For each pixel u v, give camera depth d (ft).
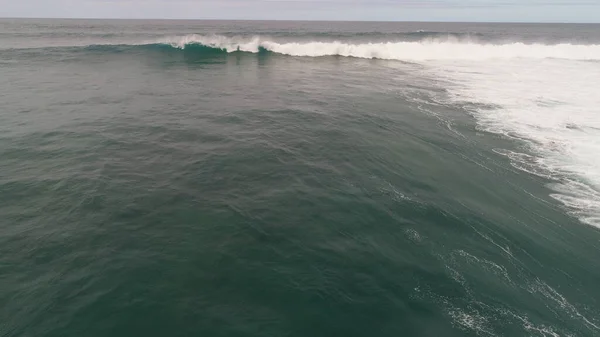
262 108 44.01
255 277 16.65
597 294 17.08
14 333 13.25
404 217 22.34
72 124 36.24
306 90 54.34
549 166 30.40
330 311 14.90
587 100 48.73
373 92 53.67
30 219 20.29
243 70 69.72
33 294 15.06
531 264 18.85
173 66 71.61
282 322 14.25
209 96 49.08
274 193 24.38
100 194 23.11
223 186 24.99
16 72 60.90
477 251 19.57
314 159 30.09
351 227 21.01
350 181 26.66
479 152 32.96
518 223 22.54
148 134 34.12
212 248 18.53
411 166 29.78
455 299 15.99
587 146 33.99
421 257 18.74
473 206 24.20
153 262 17.29
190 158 29.22
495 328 14.55
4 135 32.60
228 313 14.57
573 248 20.42
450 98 50.26
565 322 15.21
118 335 13.39
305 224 21.06
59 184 24.16
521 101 48.49
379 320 14.60
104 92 49.39
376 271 17.47
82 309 14.39
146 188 24.18
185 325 13.91
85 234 19.13
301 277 16.80
